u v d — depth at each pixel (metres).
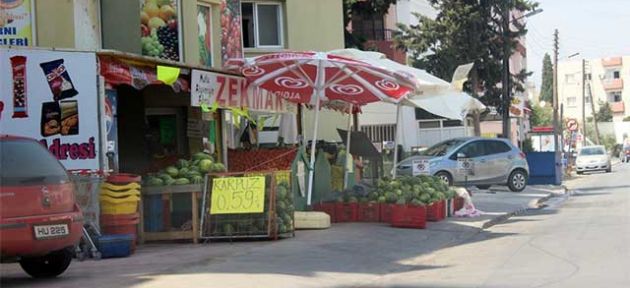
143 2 17.02
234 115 15.56
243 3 22.80
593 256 10.42
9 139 8.28
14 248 8.00
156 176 12.12
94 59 10.98
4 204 7.95
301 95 15.90
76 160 11.05
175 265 9.70
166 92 15.61
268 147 16.36
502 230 14.32
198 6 19.06
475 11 29.44
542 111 70.38
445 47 29.69
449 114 16.95
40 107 11.05
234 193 11.84
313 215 13.52
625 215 16.06
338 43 24.44
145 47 16.89
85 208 10.70
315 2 23.84
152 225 12.01
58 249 8.51
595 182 32.09
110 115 11.47
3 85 11.00
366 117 32.94
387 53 35.66
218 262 9.96
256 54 22.86
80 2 15.34
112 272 9.25
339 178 16.67
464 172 22.75
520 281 8.68
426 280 9.05
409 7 39.28
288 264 9.92
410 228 13.93
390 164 21.23
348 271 9.66
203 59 19.17
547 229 14.09
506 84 30.78
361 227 13.88
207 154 13.19
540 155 27.78
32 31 14.84
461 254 11.32
